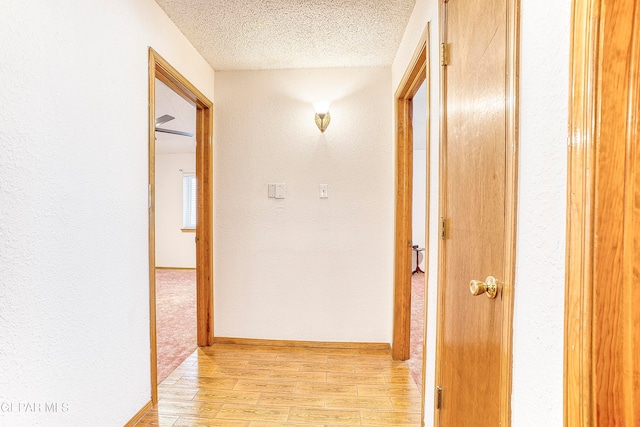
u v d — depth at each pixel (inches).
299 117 100.8
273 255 102.0
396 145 92.0
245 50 89.4
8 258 37.9
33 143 40.8
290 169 101.1
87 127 49.7
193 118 146.5
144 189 65.0
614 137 19.2
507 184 31.0
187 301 150.6
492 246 34.5
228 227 102.4
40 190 41.8
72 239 46.9
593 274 19.8
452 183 47.6
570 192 21.3
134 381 62.1
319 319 101.5
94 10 50.9
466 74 42.4
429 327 58.4
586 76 19.9
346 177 100.2
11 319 38.4
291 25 77.7
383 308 100.3
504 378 31.2
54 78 43.6
